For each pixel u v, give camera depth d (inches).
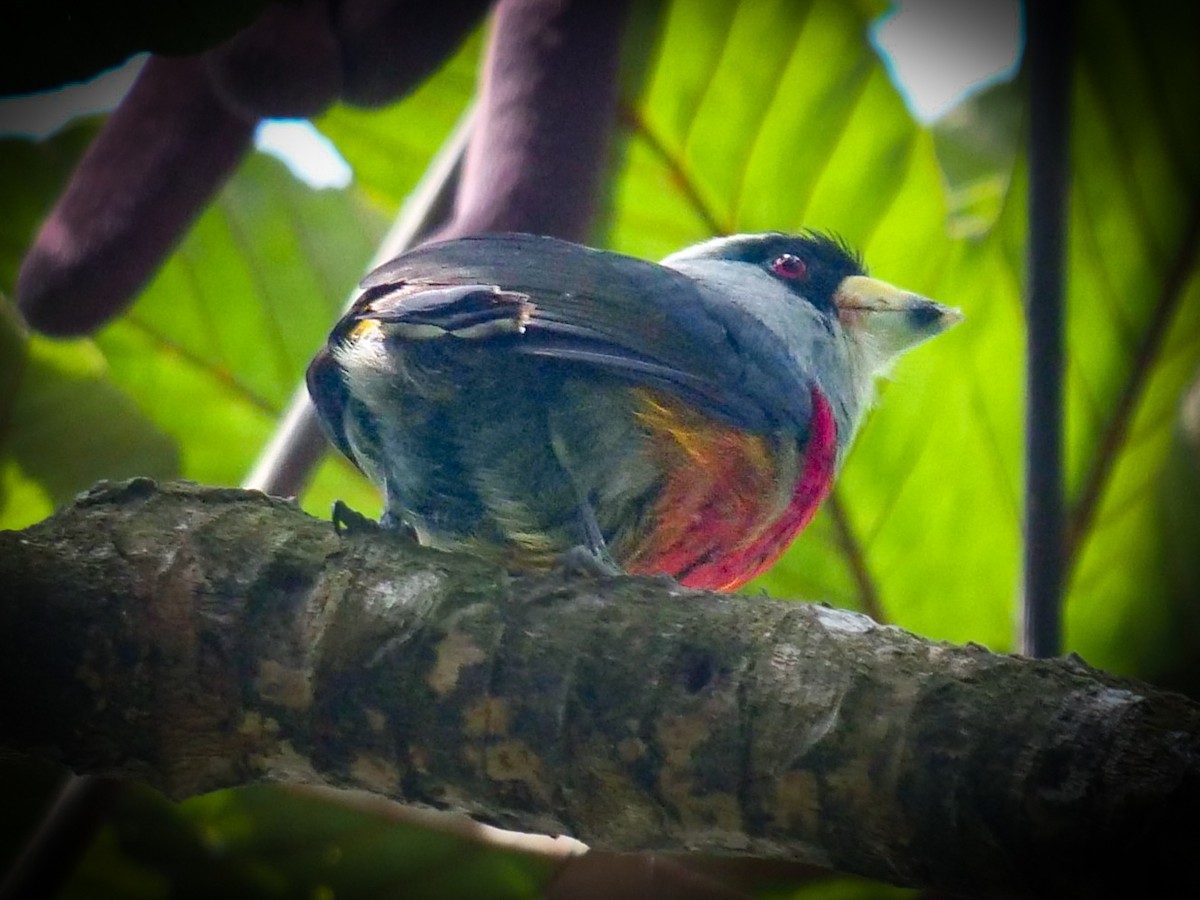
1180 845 163.2
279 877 339.0
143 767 203.6
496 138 236.8
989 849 171.9
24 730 200.4
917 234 349.1
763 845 187.5
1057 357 265.6
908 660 183.9
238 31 209.0
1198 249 313.6
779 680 185.8
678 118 339.0
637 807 190.7
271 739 201.2
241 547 204.5
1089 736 170.7
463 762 196.2
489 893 337.1
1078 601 318.3
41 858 256.8
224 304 373.7
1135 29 310.0
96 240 226.4
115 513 208.8
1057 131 269.4
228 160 232.5
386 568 203.6
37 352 369.1
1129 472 317.4
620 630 193.9
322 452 295.9
